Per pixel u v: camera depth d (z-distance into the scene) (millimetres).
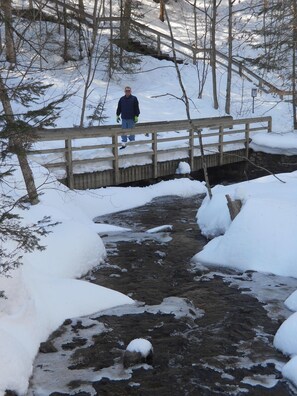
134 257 9609
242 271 8766
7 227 5754
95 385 5281
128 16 23266
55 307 6777
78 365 5672
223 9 34781
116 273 8734
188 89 24594
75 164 13656
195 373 5531
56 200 11680
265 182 11531
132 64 24359
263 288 7973
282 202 9188
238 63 25328
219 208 11023
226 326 6684
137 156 15203
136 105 15438
